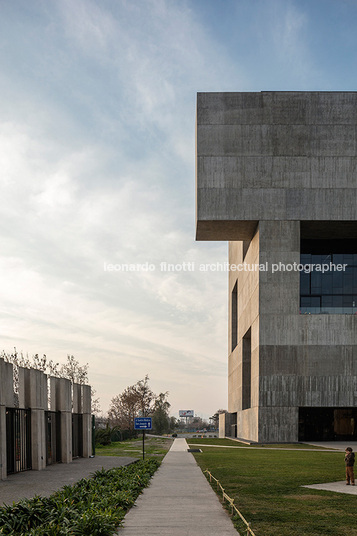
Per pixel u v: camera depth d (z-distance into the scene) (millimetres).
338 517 11125
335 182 52500
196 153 54906
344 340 49375
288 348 49375
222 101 53875
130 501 12430
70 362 65000
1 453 17516
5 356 55594
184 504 12680
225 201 52562
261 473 20250
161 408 118750
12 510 9992
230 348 80938
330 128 53125
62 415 24438
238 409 67688
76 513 9922
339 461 26641
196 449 36969
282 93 53625
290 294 50500
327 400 48469
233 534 9180
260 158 53000
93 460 25656
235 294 79188
